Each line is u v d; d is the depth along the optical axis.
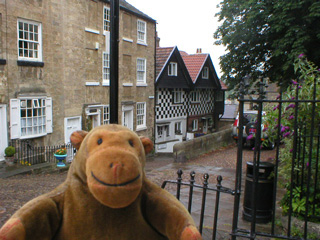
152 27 22.00
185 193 7.49
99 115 17.59
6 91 12.02
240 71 16.52
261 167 5.31
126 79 19.69
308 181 3.18
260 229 4.92
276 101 3.12
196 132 29.47
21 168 10.84
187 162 12.09
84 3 15.97
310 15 11.45
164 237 1.83
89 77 16.77
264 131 5.09
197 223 5.30
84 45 16.17
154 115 22.91
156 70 23.34
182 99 26.88
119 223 1.66
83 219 1.63
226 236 4.66
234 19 15.36
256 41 15.12
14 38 12.28
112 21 5.51
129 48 19.69
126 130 1.73
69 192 1.70
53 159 13.50
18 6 12.36
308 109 4.35
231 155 13.88
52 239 1.68
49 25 13.88
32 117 13.16
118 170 1.45
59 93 14.62
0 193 7.29
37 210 1.57
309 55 12.90
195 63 28.61
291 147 4.68
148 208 1.76
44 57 13.70
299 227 4.22
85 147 1.68
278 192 7.06
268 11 13.16
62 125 14.88
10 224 1.45
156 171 10.36
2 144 11.90
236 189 3.27
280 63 14.19
